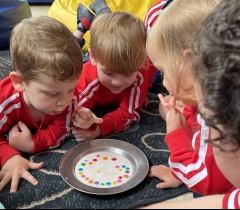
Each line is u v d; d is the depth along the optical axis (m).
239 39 0.59
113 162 1.05
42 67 0.95
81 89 1.27
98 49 1.17
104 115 1.35
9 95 1.07
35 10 2.75
